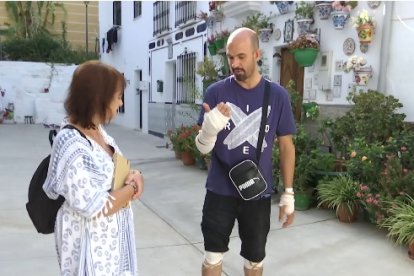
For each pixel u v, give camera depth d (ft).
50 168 5.71
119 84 6.01
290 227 14.42
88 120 5.83
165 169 24.32
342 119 17.12
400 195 13.12
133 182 6.22
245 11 24.11
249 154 8.09
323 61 19.34
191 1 31.09
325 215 15.64
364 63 17.46
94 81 5.76
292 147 8.54
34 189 6.01
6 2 66.44
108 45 52.95
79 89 5.78
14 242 13.00
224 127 7.96
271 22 22.82
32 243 12.94
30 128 47.85
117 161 6.11
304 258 11.98
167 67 37.37
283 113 8.27
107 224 5.98
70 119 5.90
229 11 25.41
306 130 19.77
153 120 41.01
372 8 17.16
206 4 29.07
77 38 71.05
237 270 11.26
